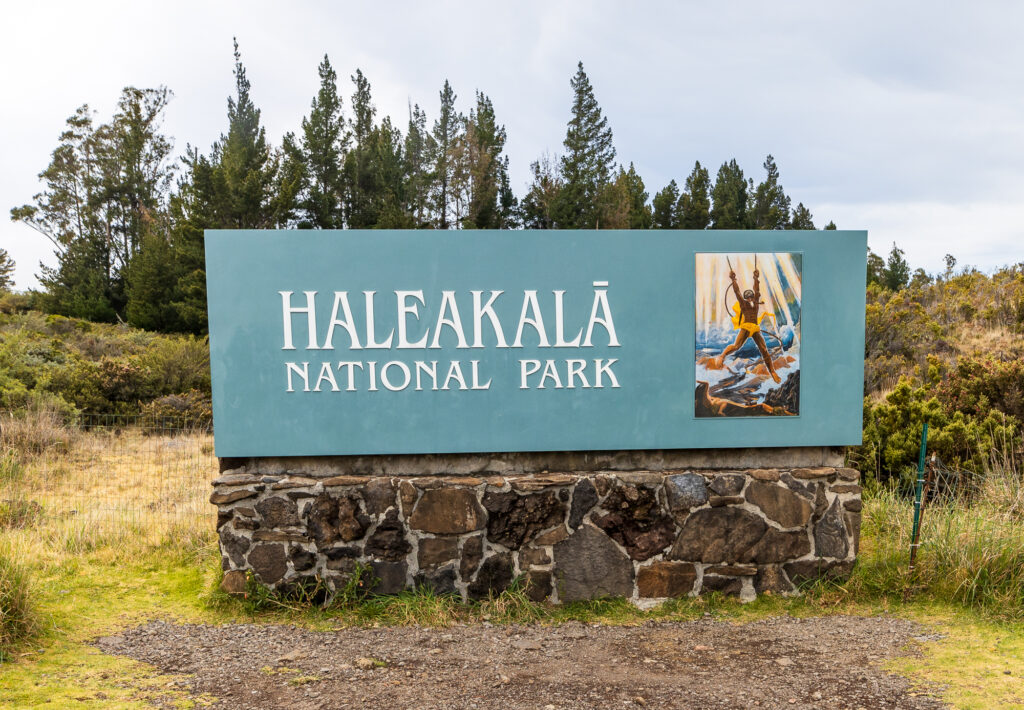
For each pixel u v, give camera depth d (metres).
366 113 43.09
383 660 3.84
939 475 5.91
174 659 3.82
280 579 4.57
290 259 4.57
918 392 7.81
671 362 4.76
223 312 4.55
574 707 3.27
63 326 21.67
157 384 12.41
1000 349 11.84
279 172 33.75
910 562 4.82
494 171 41.38
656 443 4.76
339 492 4.61
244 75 40.09
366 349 4.62
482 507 4.63
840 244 4.81
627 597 4.70
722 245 4.76
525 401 4.70
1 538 5.18
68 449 8.61
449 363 4.66
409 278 4.63
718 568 4.74
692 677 3.61
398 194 37.91
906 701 3.28
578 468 4.80
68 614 4.29
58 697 3.23
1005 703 3.23
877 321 13.20
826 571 4.81
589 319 4.70
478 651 3.97
